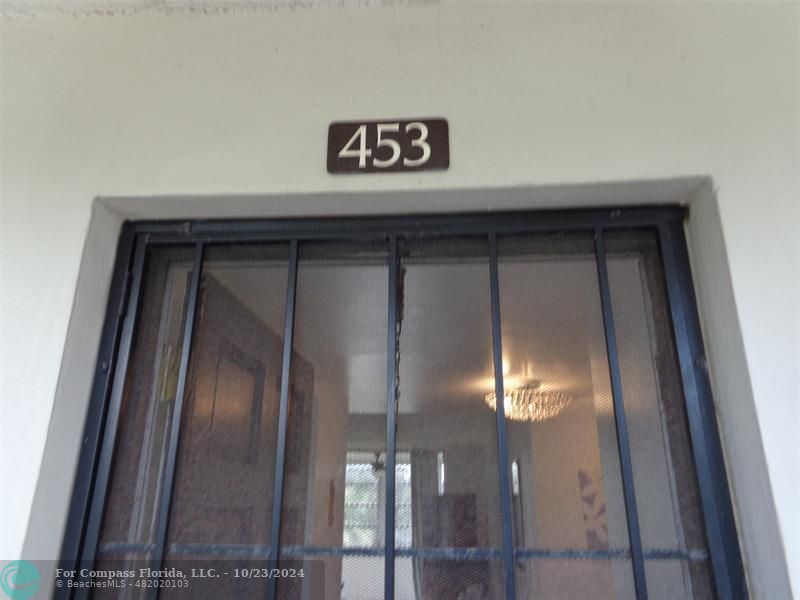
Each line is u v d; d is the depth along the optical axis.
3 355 0.89
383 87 1.01
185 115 1.02
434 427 0.92
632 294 0.96
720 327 0.88
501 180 0.93
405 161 0.96
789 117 0.93
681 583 0.82
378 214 1.02
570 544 0.85
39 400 0.87
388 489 0.89
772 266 0.85
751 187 0.90
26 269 0.94
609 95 0.97
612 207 0.99
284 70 1.04
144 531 0.90
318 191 0.96
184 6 1.09
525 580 0.84
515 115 0.97
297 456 0.93
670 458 0.87
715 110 0.95
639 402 0.91
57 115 1.03
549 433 0.90
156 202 0.99
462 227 1.00
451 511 0.88
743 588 0.79
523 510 0.87
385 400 0.94
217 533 0.89
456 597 0.84
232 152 0.99
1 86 1.06
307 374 0.97
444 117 0.98
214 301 1.02
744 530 0.81
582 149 0.94
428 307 0.99
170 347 1.00
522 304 0.98
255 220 1.04
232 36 1.08
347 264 1.02
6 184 0.99
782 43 0.97
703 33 1.00
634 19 1.02
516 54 1.02
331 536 0.88
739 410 0.83
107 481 0.91
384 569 0.86
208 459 0.94
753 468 0.79
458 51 1.03
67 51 1.08
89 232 0.96
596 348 0.94
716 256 0.90
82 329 0.94
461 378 0.94
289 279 1.01
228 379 0.98
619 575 0.83
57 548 0.86
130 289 1.01
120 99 1.04
